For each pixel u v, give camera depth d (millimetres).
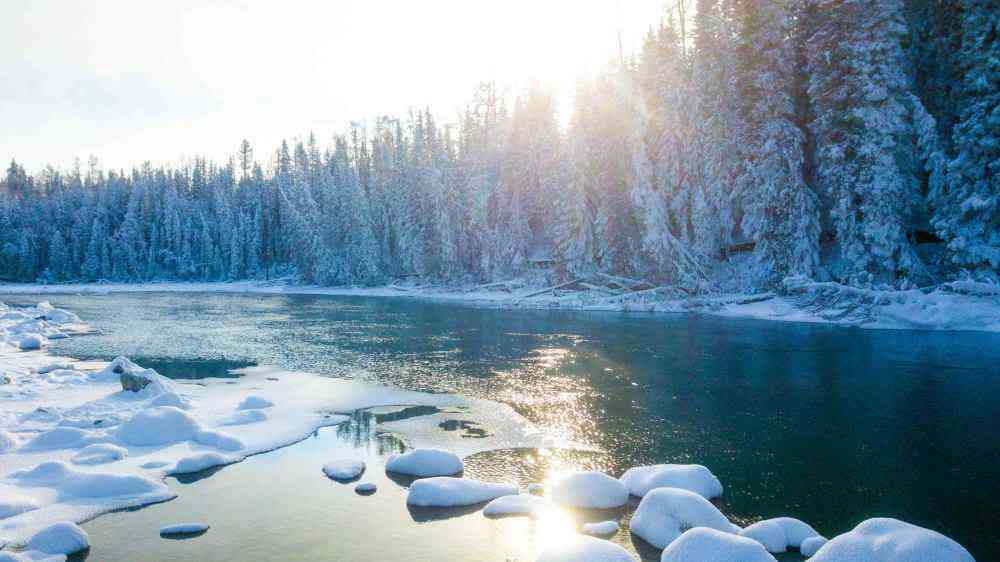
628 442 11070
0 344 24203
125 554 6930
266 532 7504
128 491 8625
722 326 27984
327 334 27734
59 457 9977
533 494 8695
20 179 135750
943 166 29250
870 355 19594
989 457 10031
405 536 7379
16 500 7984
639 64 47250
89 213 98875
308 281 74312
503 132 68312
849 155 31500
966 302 25531
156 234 94688
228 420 12367
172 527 7539
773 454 10328
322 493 8773
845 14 31203
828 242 35031
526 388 15711
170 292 71938
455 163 63062
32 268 93938
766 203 33562
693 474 8453
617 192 44281
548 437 11422
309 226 74188
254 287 77875
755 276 35000
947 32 32344
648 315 33875
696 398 14469
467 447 10836
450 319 34125
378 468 9812
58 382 15852
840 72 31453
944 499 8344
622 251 44594
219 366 19312
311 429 11992
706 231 38031
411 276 65188
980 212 27016
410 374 17703
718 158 38000
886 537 5820
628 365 18781
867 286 29375
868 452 10375
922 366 17703
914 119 30625
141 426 11016
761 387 15508
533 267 55594
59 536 6953
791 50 34250
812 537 6789
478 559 6773
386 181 72562
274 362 20047
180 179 109188
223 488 8969
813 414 12883
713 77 38594
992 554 6758
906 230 30406
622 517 7844
